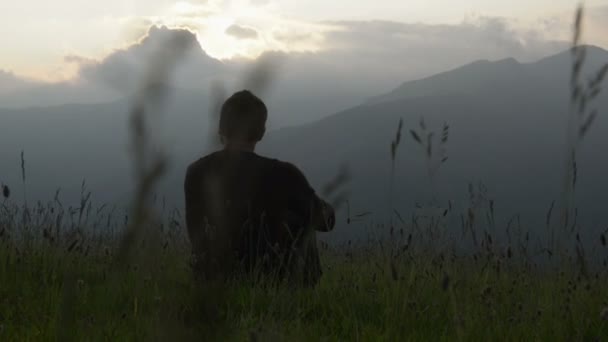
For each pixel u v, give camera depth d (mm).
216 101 683
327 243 7469
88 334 3514
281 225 5352
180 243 5586
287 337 3660
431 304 4746
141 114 527
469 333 4098
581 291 4758
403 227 4891
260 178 5359
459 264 5492
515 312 4715
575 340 4117
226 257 679
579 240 3391
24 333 3619
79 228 5625
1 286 4707
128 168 540
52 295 4348
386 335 4035
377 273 5750
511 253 5359
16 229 5723
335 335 4164
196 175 5438
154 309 3576
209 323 628
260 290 4785
